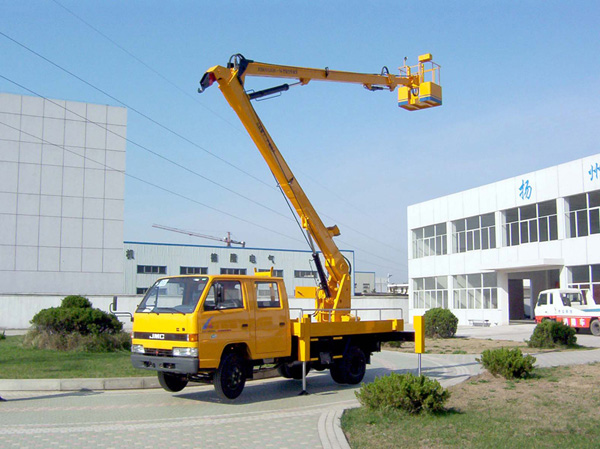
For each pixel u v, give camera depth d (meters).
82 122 42.41
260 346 11.62
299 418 9.56
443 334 28.64
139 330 11.19
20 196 40.34
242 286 11.52
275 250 67.19
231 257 64.75
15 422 9.20
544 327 22.34
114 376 13.20
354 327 13.66
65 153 41.75
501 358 13.64
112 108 43.34
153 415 9.84
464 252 43.47
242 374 11.31
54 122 41.62
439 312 28.89
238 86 14.11
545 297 32.28
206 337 10.53
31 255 40.28
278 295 12.29
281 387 13.25
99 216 42.28
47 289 40.44
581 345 23.27
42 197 40.91
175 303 11.02
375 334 14.52
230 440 8.03
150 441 7.98
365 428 8.45
